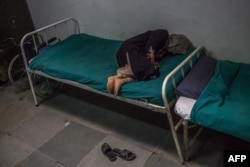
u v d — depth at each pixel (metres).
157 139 2.20
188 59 1.98
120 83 1.95
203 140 2.12
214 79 1.87
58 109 2.80
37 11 3.56
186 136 1.83
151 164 1.97
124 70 2.07
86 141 2.29
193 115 1.67
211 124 1.61
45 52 2.73
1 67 3.31
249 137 1.50
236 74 2.00
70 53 2.68
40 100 3.01
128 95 1.94
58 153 2.20
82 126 2.49
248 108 1.60
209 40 2.33
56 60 2.55
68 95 3.04
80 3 3.05
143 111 2.58
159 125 2.36
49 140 2.36
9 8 3.38
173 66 2.17
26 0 3.56
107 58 2.52
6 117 2.78
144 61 2.08
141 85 1.93
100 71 2.25
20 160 2.18
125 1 2.66
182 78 1.99
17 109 2.89
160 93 1.78
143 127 2.36
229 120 1.54
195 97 1.78
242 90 1.79
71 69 2.34
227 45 2.25
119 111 2.63
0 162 2.18
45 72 2.53
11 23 3.44
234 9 2.08
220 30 2.22
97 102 2.83
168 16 2.46
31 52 2.91
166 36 2.38
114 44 2.82
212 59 2.20
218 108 1.61
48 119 2.66
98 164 2.03
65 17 3.32
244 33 2.12
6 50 3.31
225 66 2.04
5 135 2.49
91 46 2.82
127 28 2.84
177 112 1.77
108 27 3.00
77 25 3.25
